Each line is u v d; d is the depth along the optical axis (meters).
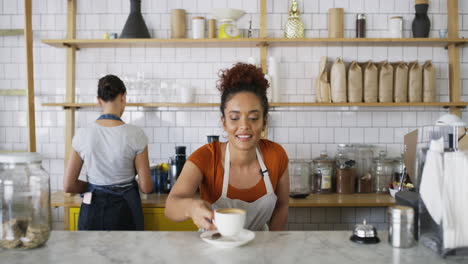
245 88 1.42
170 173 2.96
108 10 3.28
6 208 1.12
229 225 1.12
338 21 3.17
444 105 3.05
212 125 3.32
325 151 3.21
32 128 3.01
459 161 1.03
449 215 1.03
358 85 3.08
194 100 3.32
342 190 3.07
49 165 3.33
